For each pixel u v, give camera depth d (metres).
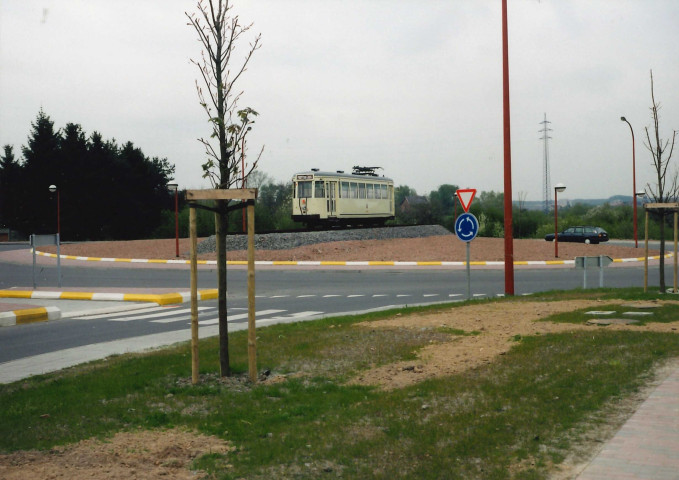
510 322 11.69
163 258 35.03
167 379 8.11
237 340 10.90
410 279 25.17
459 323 11.79
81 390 7.73
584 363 7.96
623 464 4.79
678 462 4.80
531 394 6.72
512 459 4.98
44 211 63.12
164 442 5.76
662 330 10.19
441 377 7.68
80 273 28.48
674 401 6.32
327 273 27.95
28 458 5.37
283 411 6.57
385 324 12.06
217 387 7.67
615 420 5.85
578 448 5.20
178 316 15.77
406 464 4.96
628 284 22.38
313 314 15.66
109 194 64.69
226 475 4.89
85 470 5.07
